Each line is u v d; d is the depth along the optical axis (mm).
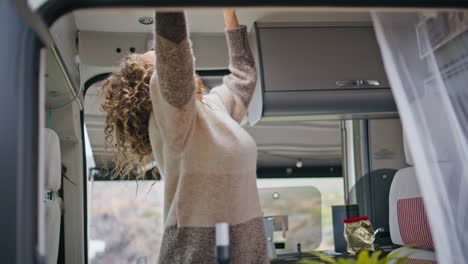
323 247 3424
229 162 1264
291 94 2676
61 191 2730
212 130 1278
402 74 944
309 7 745
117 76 1427
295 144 3480
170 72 1068
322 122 3422
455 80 961
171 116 1149
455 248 876
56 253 2195
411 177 2793
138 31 2672
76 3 725
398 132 3439
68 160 2750
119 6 732
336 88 2701
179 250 1254
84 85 2812
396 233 2826
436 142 922
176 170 1281
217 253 776
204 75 2869
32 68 755
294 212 3441
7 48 753
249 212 1300
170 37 1020
